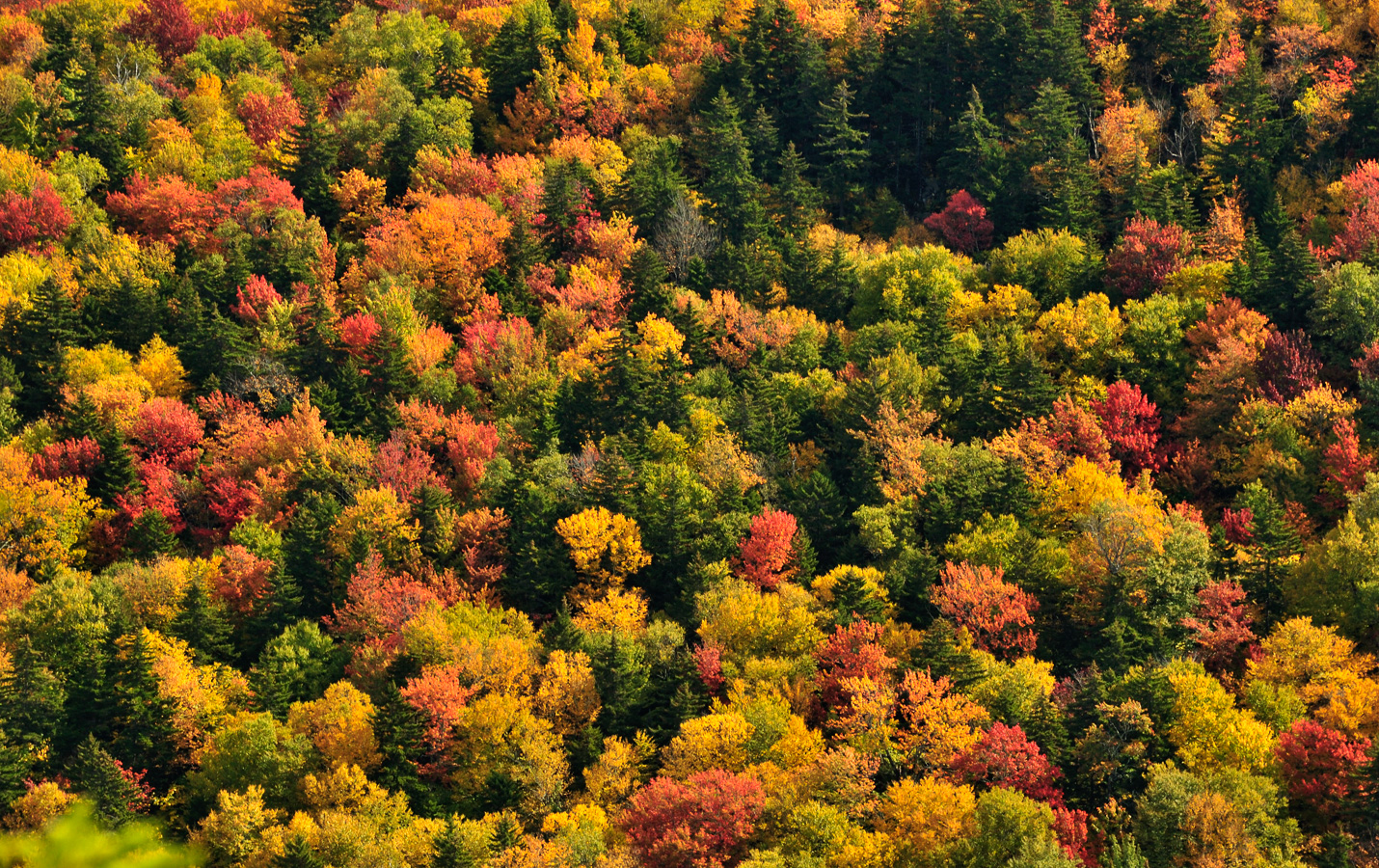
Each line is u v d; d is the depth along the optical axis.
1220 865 63.34
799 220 140.75
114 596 87.69
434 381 112.88
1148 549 87.75
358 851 66.31
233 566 91.38
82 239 129.38
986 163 143.00
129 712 78.00
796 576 91.75
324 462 101.19
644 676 81.56
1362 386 103.19
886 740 73.94
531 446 104.81
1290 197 133.25
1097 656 82.56
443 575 92.50
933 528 95.12
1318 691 78.81
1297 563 88.88
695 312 119.25
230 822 68.25
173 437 107.19
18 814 71.19
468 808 74.44
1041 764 71.19
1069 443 104.50
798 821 67.12
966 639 82.44
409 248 129.25
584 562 90.94
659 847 67.12
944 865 65.44
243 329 118.19
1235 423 104.44
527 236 134.75
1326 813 69.75
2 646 81.81
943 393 110.69
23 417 111.38
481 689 80.12
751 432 105.12
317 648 85.31
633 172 140.75
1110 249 130.38
